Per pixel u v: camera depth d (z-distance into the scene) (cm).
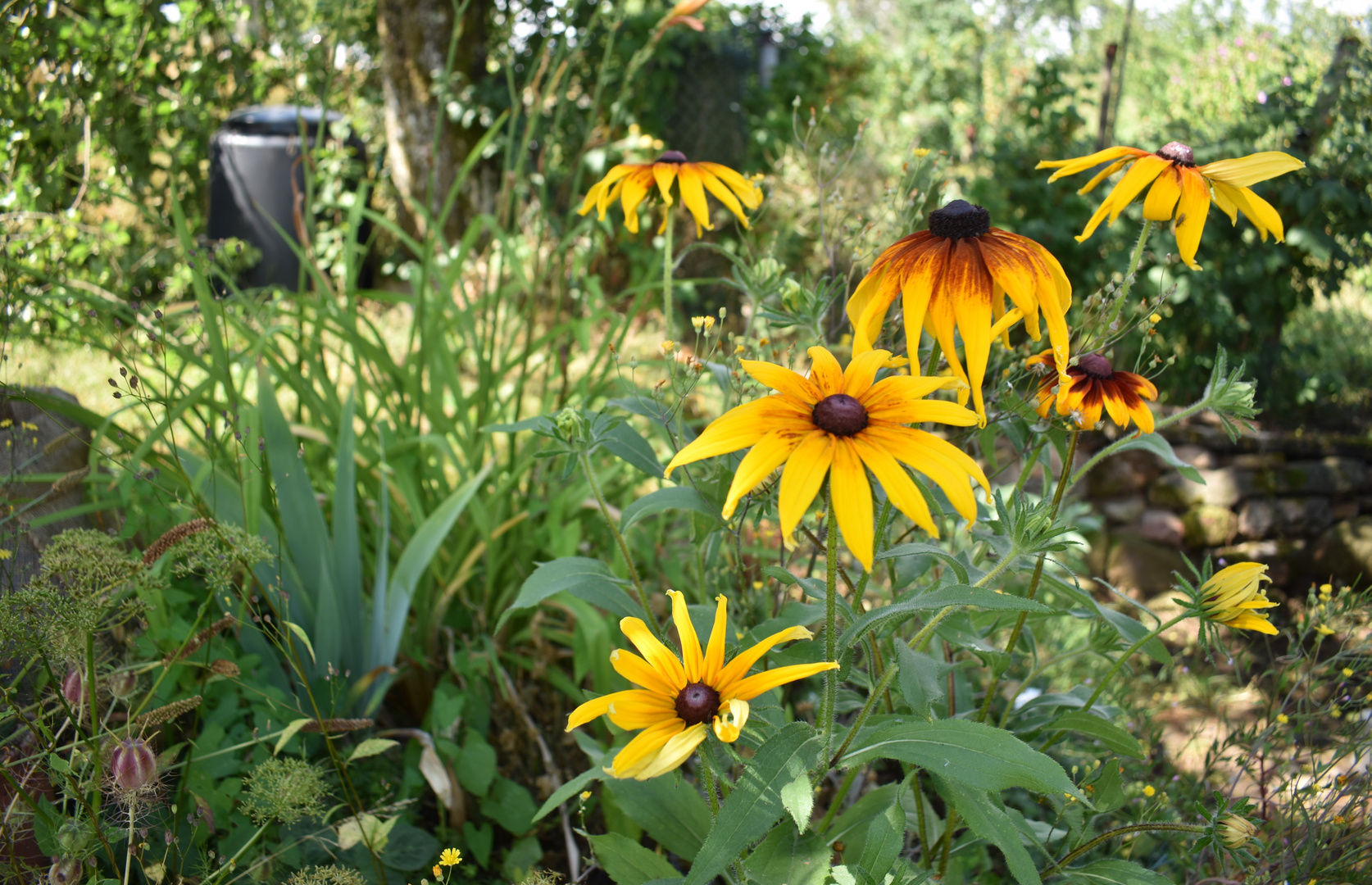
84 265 362
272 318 257
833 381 102
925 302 110
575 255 316
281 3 332
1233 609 127
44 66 332
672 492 148
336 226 614
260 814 145
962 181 479
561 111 310
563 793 142
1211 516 387
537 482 269
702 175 170
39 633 127
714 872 99
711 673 104
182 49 523
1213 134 444
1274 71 489
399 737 222
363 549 258
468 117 643
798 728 109
